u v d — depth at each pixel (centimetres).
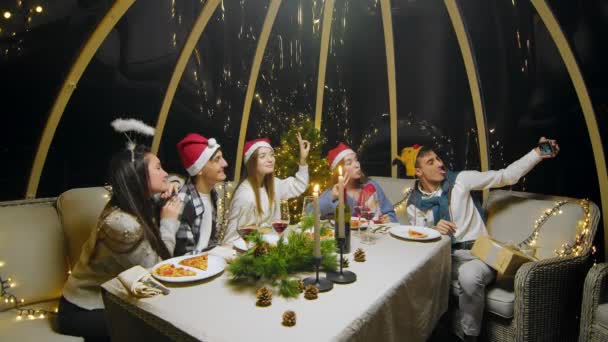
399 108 329
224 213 256
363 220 222
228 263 147
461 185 244
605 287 170
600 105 225
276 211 245
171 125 283
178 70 268
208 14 258
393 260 153
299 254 136
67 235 202
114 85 241
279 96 337
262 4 293
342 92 346
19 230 186
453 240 237
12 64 192
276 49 323
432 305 167
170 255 167
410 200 262
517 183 276
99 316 154
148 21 245
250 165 230
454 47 288
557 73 240
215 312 107
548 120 251
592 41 217
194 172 207
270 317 104
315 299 116
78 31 206
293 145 293
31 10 191
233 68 305
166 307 110
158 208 179
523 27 245
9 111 198
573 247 207
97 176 242
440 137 311
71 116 226
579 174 245
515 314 189
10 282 177
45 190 225
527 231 230
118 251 147
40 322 168
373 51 327
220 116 311
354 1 308
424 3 287
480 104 282
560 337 194
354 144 352
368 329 108
